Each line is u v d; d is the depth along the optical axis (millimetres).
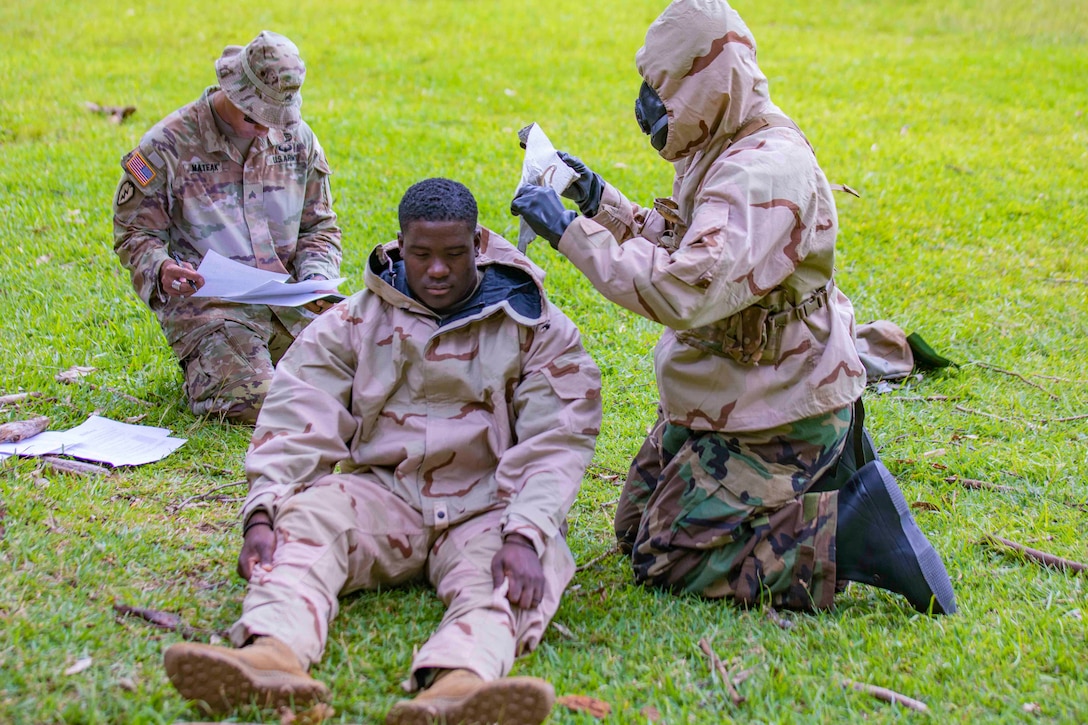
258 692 2500
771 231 3059
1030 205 8914
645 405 5289
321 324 3375
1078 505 4336
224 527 3768
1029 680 2980
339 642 2965
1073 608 3438
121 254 4887
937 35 15891
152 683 2709
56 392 4945
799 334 3312
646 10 16250
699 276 2943
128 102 10352
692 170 3432
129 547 3516
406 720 2439
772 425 3303
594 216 3650
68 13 14344
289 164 5121
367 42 13547
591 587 3502
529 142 3430
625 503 3750
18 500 3732
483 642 2701
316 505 3033
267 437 3176
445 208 3152
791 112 11375
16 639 2854
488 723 2428
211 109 4918
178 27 13766
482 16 15180
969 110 11836
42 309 6027
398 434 3316
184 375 5004
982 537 3963
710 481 3391
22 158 8719
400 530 3211
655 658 3033
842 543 3363
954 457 4785
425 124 10227
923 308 6805
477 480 3307
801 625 3270
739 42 3273
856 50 14570
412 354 3311
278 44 4734
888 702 2865
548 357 3301
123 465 4250
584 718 2682
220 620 3088
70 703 2598
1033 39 15594
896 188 9125
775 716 2770
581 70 12742
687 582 3447
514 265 3373
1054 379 5773
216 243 4965
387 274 3418
